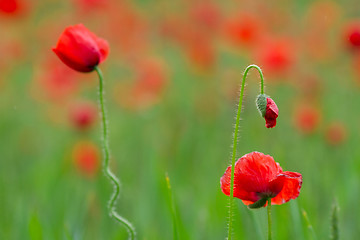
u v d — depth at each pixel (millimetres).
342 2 16672
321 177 6754
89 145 7465
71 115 8273
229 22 11406
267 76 10234
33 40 14375
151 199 6344
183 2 17344
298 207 4715
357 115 10859
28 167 8914
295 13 16734
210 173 7762
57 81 10500
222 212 5605
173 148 8883
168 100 11531
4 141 10117
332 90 11984
